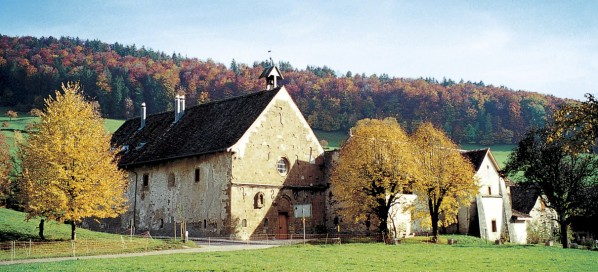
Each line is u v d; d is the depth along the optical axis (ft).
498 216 179.42
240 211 142.00
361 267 81.56
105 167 118.21
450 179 141.18
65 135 115.44
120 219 175.22
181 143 164.35
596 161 152.97
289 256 94.63
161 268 76.28
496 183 183.32
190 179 153.99
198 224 148.87
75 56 504.02
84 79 442.09
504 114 427.33
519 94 446.19
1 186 191.11
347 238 145.59
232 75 458.50
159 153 167.32
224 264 81.30
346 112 426.92
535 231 195.11
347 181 137.39
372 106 435.53
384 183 132.98
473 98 435.94
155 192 165.07
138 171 172.76
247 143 146.10
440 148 145.38
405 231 159.33
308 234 157.69
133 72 457.68
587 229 210.18
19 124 379.76
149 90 446.19
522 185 162.50
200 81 450.30
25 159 114.73
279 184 152.15
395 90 454.40
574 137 65.87
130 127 207.00
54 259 93.25
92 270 74.02
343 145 158.40
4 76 458.50
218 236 142.31
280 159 154.81
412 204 149.28
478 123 418.92
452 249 118.93
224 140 149.38
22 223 131.95
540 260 99.91
